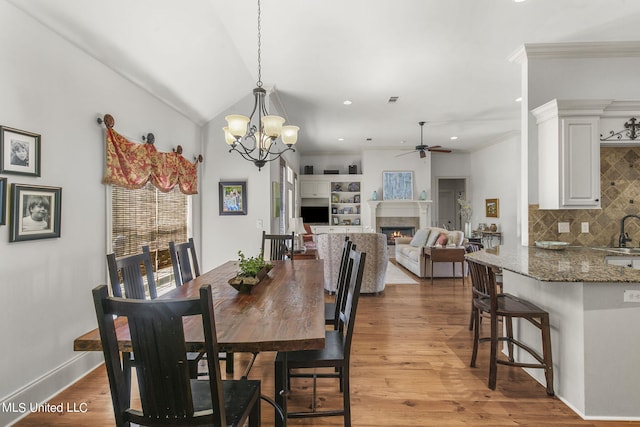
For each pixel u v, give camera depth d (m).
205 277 2.45
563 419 1.96
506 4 2.69
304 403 2.14
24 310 2.07
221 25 2.97
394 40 3.25
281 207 6.05
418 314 3.94
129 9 2.44
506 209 7.68
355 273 1.82
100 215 2.77
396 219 9.04
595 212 3.40
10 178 1.98
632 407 1.95
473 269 2.64
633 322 1.96
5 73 1.95
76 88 2.50
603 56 3.33
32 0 2.03
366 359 2.76
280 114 5.30
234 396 1.38
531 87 3.38
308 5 2.68
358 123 6.45
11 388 1.98
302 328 1.38
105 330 1.03
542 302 2.41
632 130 3.09
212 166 4.67
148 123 3.45
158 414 1.08
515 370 2.59
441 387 2.32
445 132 7.25
